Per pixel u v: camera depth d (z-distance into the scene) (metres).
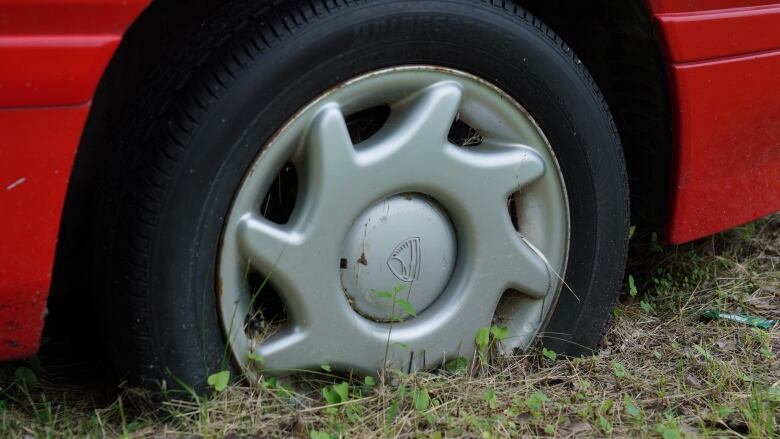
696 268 2.01
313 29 1.45
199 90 1.44
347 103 1.50
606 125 1.64
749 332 1.84
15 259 1.36
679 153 1.69
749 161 1.78
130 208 1.45
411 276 1.57
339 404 1.54
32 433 1.50
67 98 1.34
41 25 1.32
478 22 1.52
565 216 1.65
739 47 1.68
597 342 1.73
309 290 1.52
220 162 1.45
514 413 1.58
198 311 1.49
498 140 1.59
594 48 1.74
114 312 1.48
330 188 1.49
